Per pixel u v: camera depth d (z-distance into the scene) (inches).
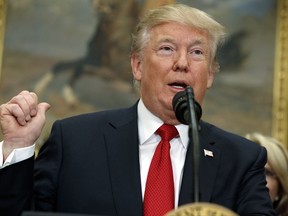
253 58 251.3
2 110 83.9
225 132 98.3
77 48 247.9
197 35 92.4
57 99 242.8
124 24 250.1
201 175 89.1
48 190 87.4
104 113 98.3
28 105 83.0
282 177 149.3
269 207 88.3
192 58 92.2
